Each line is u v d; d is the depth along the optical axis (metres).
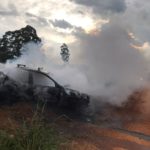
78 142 8.93
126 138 10.98
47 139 6.48
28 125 7.04
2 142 6.23
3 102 12.27
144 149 10.05
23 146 6.29
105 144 9.64
